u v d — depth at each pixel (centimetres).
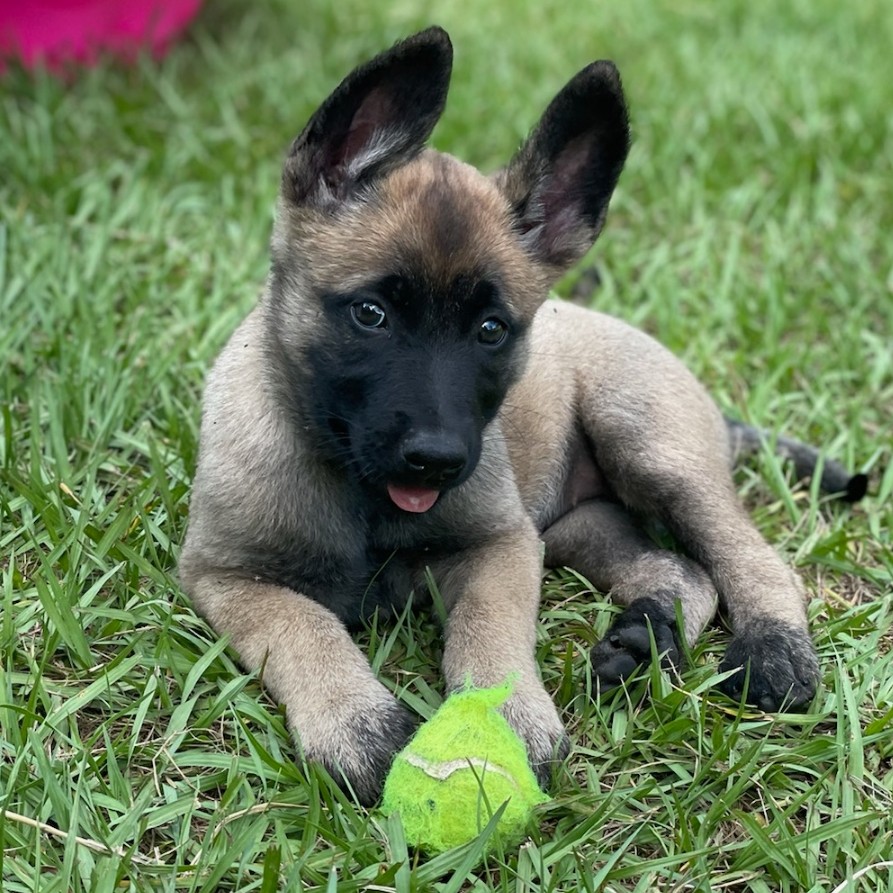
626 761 145
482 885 136
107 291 188
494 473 156
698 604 156
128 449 169
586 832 139
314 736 142
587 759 145
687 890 138
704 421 166
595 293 197
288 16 298
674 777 144
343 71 262
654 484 162
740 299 196
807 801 143
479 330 149
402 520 154
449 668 148
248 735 142
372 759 141
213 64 262
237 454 152
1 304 184
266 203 206
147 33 260
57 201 201
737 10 324
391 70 151
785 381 186
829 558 164
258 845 137
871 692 151
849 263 203
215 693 147
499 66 272
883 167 230
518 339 153
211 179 212
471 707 138
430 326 148
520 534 157
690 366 187
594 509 164
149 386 175
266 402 153
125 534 158
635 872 137
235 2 298
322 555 153
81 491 163
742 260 205
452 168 153
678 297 196
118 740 143
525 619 150
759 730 148
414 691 150
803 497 172
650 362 167
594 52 289
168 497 160
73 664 148
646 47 295
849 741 146
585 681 150
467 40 293
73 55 248
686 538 161
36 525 159
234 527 152
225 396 155
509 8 326
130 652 149
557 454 165
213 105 239
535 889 136
